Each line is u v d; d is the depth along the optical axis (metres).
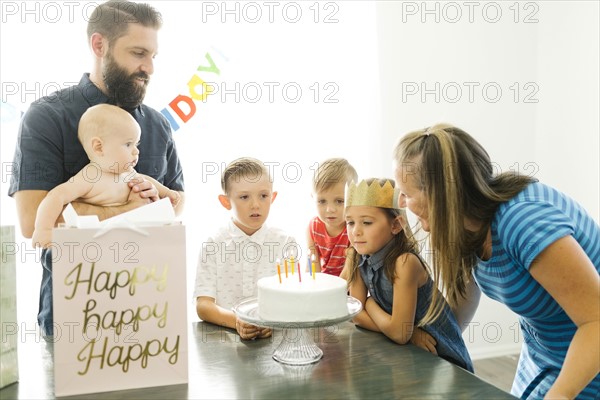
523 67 2.19
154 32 1.28
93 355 0.70
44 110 1.18
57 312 0.69
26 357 0.84
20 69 1.62
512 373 2.11
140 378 0.72
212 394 0.69
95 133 1.17
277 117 1.90
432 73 2.07
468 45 2.11
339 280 0.85
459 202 0.78
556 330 0.88
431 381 0.73
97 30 1.23
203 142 1.83
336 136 1.97
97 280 0.70
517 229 0.75
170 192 1.33
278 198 1.92
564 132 2.08
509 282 0.82
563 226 0.73
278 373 0.76
